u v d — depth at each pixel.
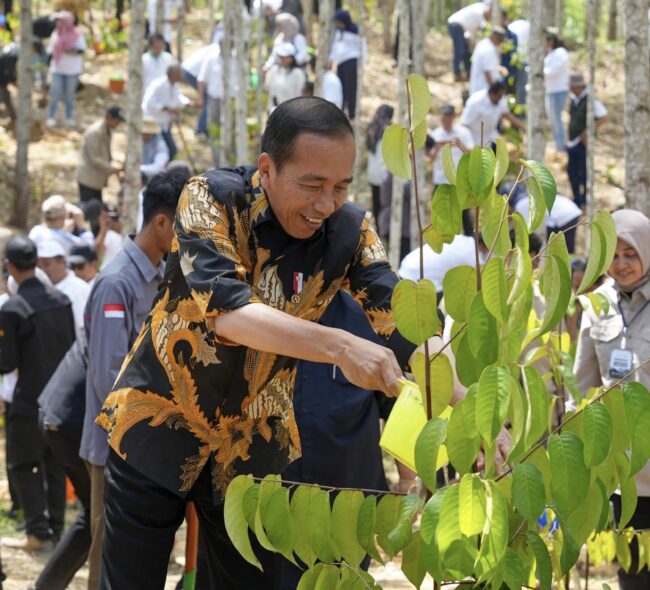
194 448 2.81
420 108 2.25
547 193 2.14
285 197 2.47
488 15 20.20
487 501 2.02
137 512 2.86
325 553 2.28
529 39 8.92
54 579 5.14
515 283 2.09
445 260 6.33
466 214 11.12
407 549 2.34
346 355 2.23
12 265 6.85
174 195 4.52
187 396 2.77
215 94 15.43
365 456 4.35
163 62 16.47
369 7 20.98
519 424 2.07
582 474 2.10
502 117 13.77
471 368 2.22
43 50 17.67
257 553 2.93
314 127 2.41
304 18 19.52
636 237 4.38
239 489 2.28
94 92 19.03
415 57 10.14
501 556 1.99
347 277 2.79
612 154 17.44
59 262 7.38
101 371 4.54
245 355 2.71
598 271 2.21
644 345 4.41
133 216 9.18
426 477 2.11
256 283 2.65
